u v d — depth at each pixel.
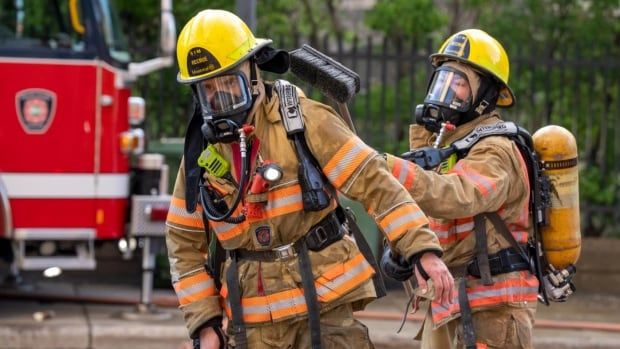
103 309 19.61
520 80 25.00
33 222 17.94
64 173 18.05
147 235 18.48
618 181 24.86
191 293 8.70
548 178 10.41
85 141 18.11
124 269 23.08
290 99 8.16
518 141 10.13
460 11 30.08
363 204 8.19
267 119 8.20
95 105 18.14
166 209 18.47
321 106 8.22
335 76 8.62
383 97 23.94
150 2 25.33
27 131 17.91
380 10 27.42
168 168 21.80
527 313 10.11
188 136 8.42
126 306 20.03
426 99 10.32
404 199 8.06
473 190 9.52
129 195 18.98
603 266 23.89
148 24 26.22
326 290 8.22
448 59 10.37
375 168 8.06
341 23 32.12
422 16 27.16
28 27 18.00
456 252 10.02
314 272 8.24
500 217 10.02
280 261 8.27
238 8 17.31
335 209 8.41
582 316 20.81
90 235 18.14
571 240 10.51
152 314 18.73
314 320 8.12
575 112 24.34
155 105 25.06
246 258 8.37
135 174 19.19
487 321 10.02
